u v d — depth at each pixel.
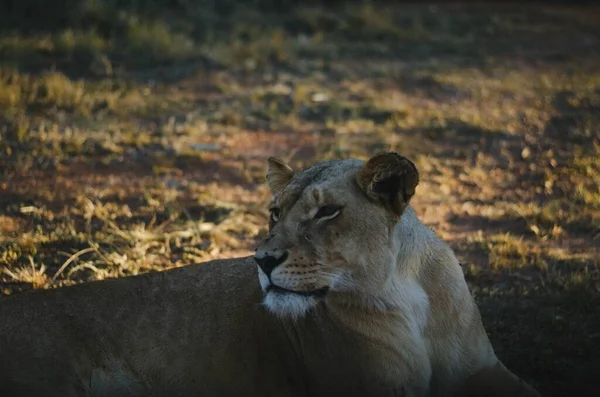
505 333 9.80
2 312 8.21
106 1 24.92
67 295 8.38
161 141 16.64
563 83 20.67
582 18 27.47
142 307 8.29
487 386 8.23
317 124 18.09
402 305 7.72
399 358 7.72
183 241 12.33
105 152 16.03
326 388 8.00
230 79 20.89
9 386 7.96
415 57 23.14
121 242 12.17
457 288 8.04
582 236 12.55
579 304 10.30
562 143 16.77
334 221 7.38
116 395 8.09
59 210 13.45
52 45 21.94
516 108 18.97
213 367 8.10
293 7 27.19
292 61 22.22
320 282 7.40
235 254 11.98
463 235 12.69
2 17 23.92
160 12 25.91
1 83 18.55
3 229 12.65
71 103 18.45
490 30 25.53
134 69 21.31
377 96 19.84
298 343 8.05
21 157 15.54
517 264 11.48
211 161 15.84
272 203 7.90
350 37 24.75
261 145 16.78
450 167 15.67
